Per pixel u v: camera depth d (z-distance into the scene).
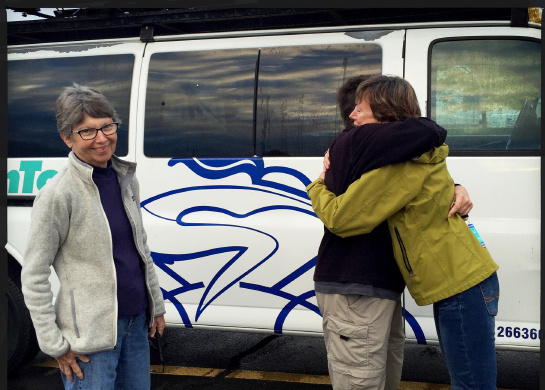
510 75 3.29
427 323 3.30
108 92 3.82
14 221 3.82
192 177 3.62
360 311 2.23
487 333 2.20
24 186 3.83
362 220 2.14
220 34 3.72
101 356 2.06
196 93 3.67
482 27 3.35
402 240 2.18
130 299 2.15
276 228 3.46
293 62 3.54
